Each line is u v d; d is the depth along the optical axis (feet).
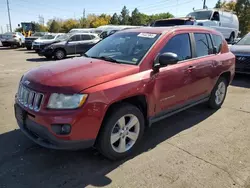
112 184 9.11
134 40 12.72
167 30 12.91
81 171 9.87
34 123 9.49
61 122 8.84
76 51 50.75
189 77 13.24
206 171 9.91
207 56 15.01
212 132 13.57
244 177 9.55
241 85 24.89
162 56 10.96
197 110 17.04
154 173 9.76
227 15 53.21
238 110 17.17
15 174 9.61
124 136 10.62
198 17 49.34
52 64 11.78
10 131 13.26
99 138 9.89
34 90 9.55
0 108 16.87
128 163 10.46
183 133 13.42
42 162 10.44
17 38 82.02
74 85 9.14
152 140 12.57
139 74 10.68
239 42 29.58
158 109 11.86
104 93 9.38
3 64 40.65
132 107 10.57
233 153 11.34
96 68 10.61
